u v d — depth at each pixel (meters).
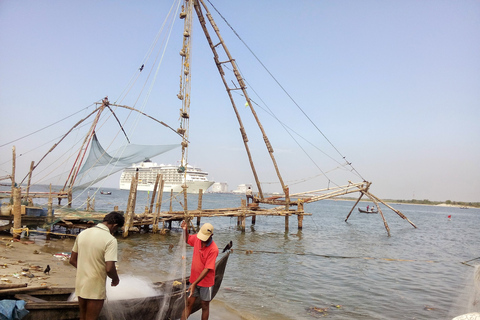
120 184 104.56
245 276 11.48
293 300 9.04
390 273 13.08
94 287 4.59
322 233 27.09
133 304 5.64
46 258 10.89
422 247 21.44
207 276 5.86
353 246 20.42
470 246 23.14
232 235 23.31
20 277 7.88
